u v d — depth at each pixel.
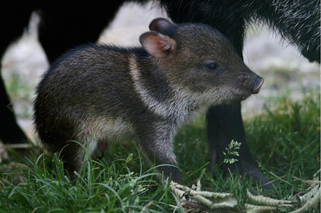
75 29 10.30
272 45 15.82
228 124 7.88
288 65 14.54
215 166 7.79
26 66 15.45
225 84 6.97
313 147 8.80
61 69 7.32
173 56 7.05
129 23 17.78
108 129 7.31
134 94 7.16
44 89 7.35
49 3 9.95
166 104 7.14
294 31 7.49
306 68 14.42
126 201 6.31
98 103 7.21
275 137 8.93
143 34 6.94
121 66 7.25
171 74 7.08
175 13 7.95
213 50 6.95
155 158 7.15
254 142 8.96
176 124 7.25
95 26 10.31
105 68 7.26
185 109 7.20
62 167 6.82
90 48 7.45
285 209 6.53
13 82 14.20
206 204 6.45
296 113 9.63
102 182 6.72
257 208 6.42
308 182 7.11
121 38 16.50
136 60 7.27
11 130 10.29
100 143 7.53
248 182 7.65
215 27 7.65
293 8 7.36
